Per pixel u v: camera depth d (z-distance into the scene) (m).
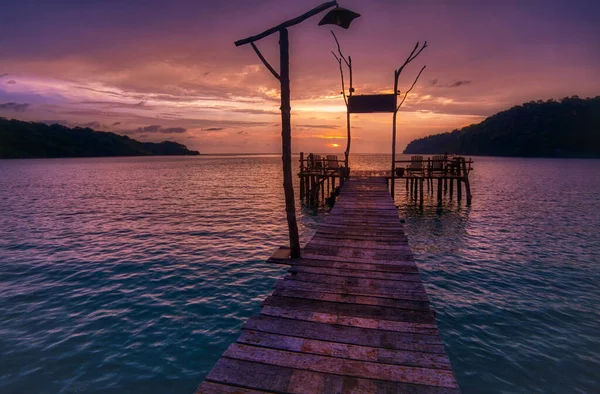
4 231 18.52
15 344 7.52
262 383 3.60
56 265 12.76
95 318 8.70
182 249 14.86
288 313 5.13
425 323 4.85
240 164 123.12
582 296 9.89
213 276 11.60
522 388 6.16
